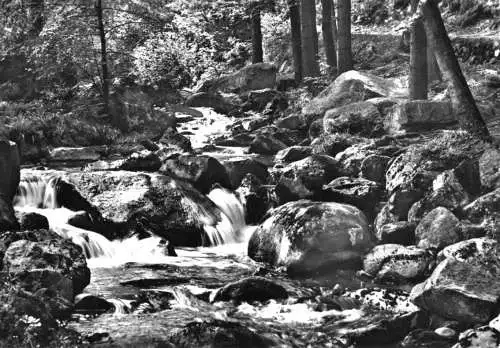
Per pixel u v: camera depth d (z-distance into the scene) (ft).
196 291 34.86
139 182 48.32
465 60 95.04
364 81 81.56
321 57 126.62
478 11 106.32
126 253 43.21
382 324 28.63
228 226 49.67
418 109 63.67
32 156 69.05
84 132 77.10
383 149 54.03
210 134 87.92
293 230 40.32
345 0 93.30
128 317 29.73
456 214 41.29
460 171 44.29
